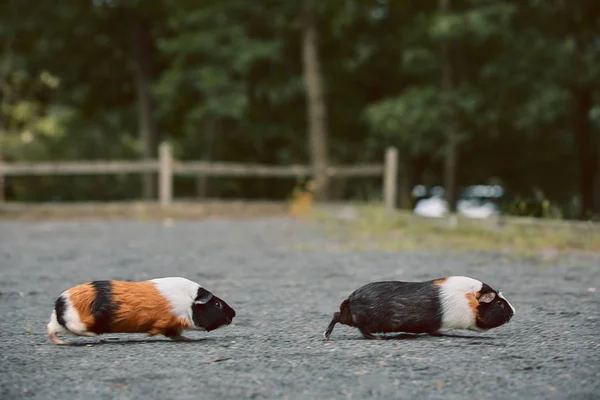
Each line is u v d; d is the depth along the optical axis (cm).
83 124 3441
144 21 3344
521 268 1134
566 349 623
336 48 3234
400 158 3200
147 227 1884
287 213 2288
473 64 3025
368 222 1828
